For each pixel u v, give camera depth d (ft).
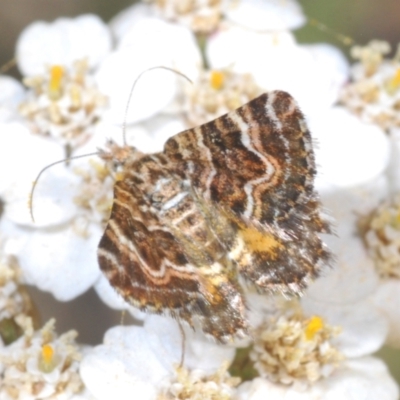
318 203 0.23
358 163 0.26
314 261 0.23
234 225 0.23
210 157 0.24
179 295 0.23
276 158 0.23
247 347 0.25
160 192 0.23
